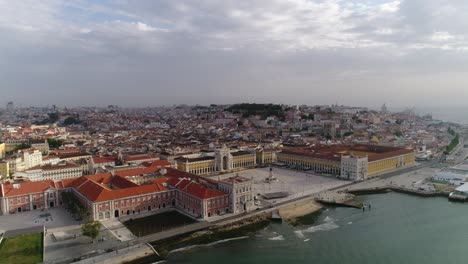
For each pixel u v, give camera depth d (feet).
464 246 599.98
